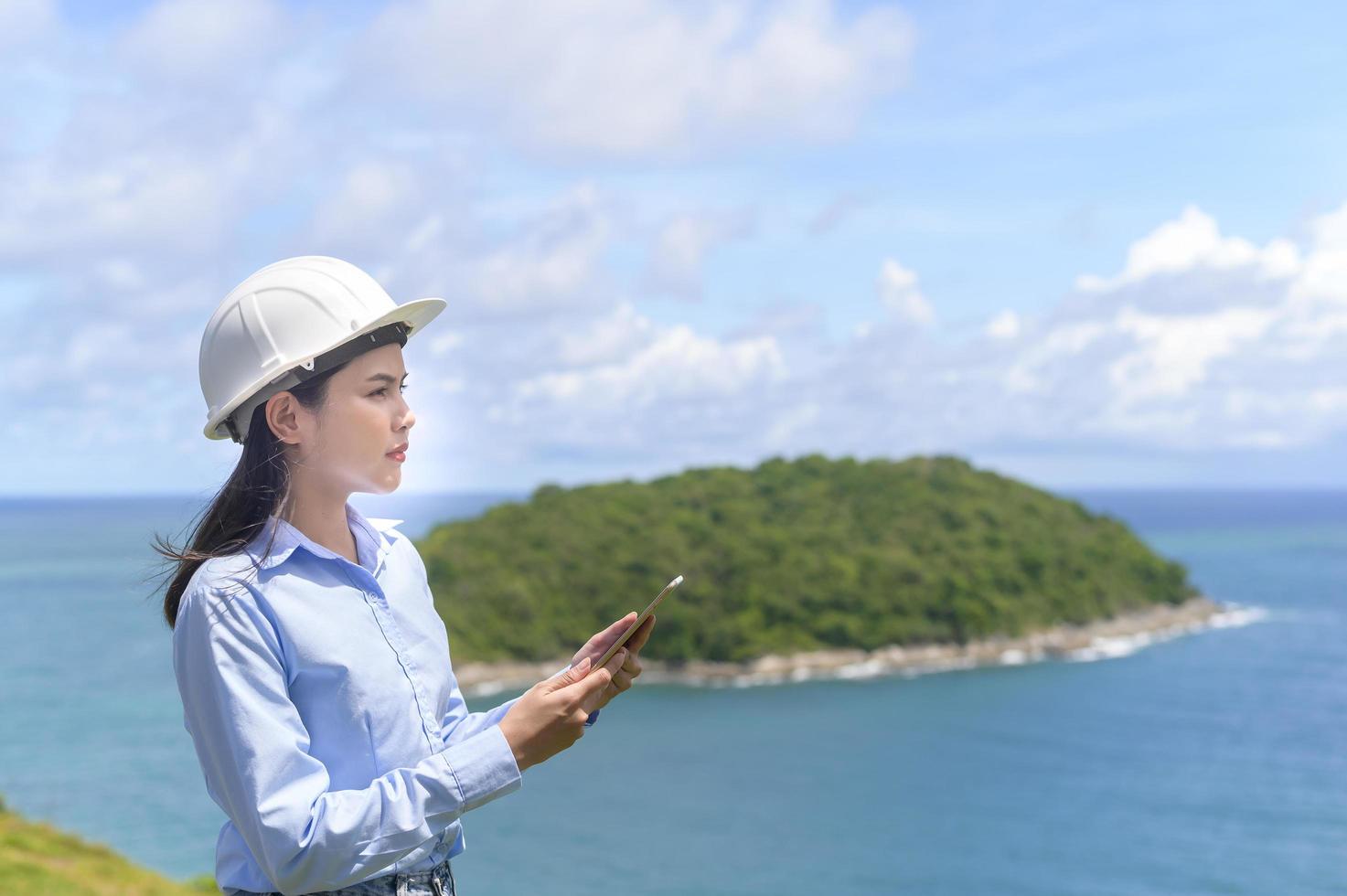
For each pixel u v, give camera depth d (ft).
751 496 415.23
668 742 280.51
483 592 331.77
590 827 219.82
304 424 6.64
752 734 286.46
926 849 204.44
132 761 247.50
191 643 6.28
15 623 474.08
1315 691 344.08
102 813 205.87
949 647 364.17
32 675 355.36
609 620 335.88
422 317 7.11
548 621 330.13
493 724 7.08
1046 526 434.71
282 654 6.35
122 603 530.27
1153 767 264.11
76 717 293.64
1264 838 214.28
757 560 365.40
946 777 252.62
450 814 6.19
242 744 6.07
